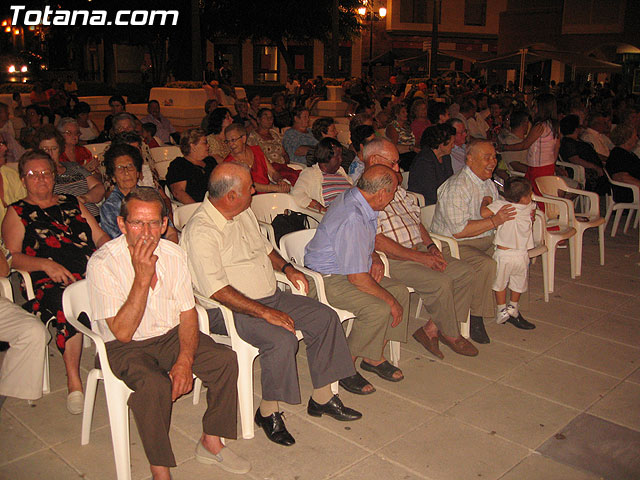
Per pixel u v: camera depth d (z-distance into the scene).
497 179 6.54
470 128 9.75
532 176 6.89
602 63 24.83
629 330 4.81
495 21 39.41
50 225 3.79
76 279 3.67
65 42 24.33
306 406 3.64
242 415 3.27
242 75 33.72
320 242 3.81
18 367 3.21
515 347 4.48
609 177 7.32
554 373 4.08
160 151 6.87
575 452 3.19
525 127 7.98
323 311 3.42
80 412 3.46
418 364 4.19
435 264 4.18
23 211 3.74
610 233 7.71
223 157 6.36
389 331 3.92
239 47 33.22
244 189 3.28
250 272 3.46
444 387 3.87
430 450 3.19
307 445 3.23
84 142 9.07
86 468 2.98
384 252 4.30
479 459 3.12
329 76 17.14
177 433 3.32
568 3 31.05
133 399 2.69
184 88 12.92
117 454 2.82
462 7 38.66
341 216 3.65
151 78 29.81
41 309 3.54
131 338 2.84
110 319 2.82
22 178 3.75
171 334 3.08
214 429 2.95
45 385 3.67
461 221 4.57
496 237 4.77
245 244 3.46
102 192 4.90
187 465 3.05
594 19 30.28
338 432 3.36
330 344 3.38
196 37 13.06
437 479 2.95
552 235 5.46
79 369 3.64
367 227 3.65
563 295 5.56
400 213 4.39
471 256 4.49
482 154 4.53
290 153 7.73
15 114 12.05
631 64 29.75
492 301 4.46
